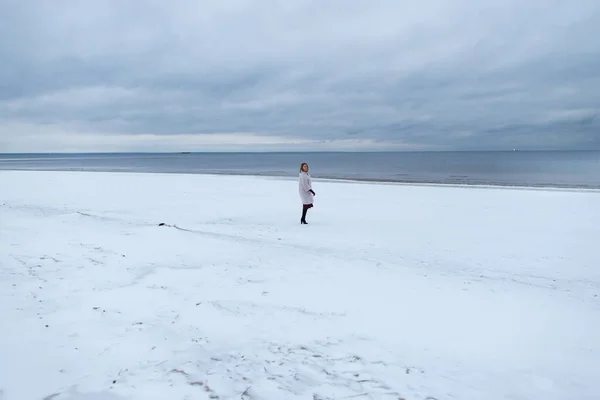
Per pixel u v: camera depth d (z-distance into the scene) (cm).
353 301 464
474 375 303
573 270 677
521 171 4388
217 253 679
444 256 765
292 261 646
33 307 418
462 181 2794
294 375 298
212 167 6253
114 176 2964
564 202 1559
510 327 397
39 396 262
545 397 274
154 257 636
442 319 414
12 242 721
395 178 3192
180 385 279
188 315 409
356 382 290
